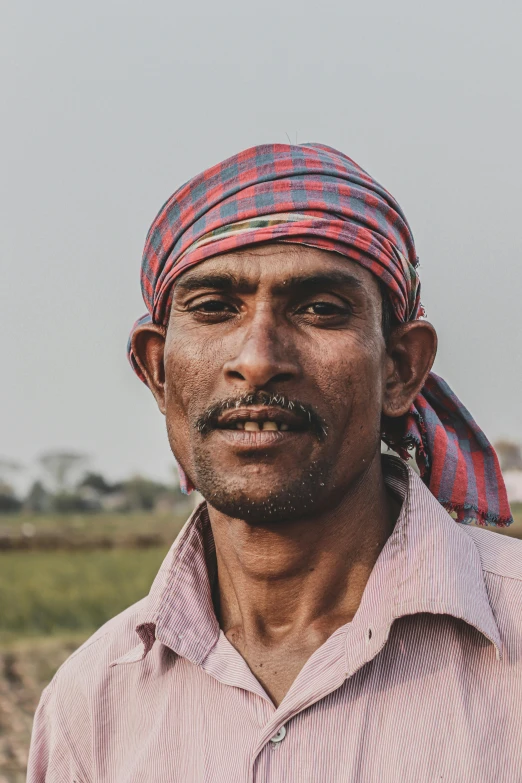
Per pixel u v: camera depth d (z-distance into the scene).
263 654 2.18
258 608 2.20
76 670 2.39
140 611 2.44
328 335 2.08
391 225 2.23
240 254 2.09
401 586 2.06
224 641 2.21
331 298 2.09
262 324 2.05
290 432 2.03
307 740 1.96
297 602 2.19
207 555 2.44
